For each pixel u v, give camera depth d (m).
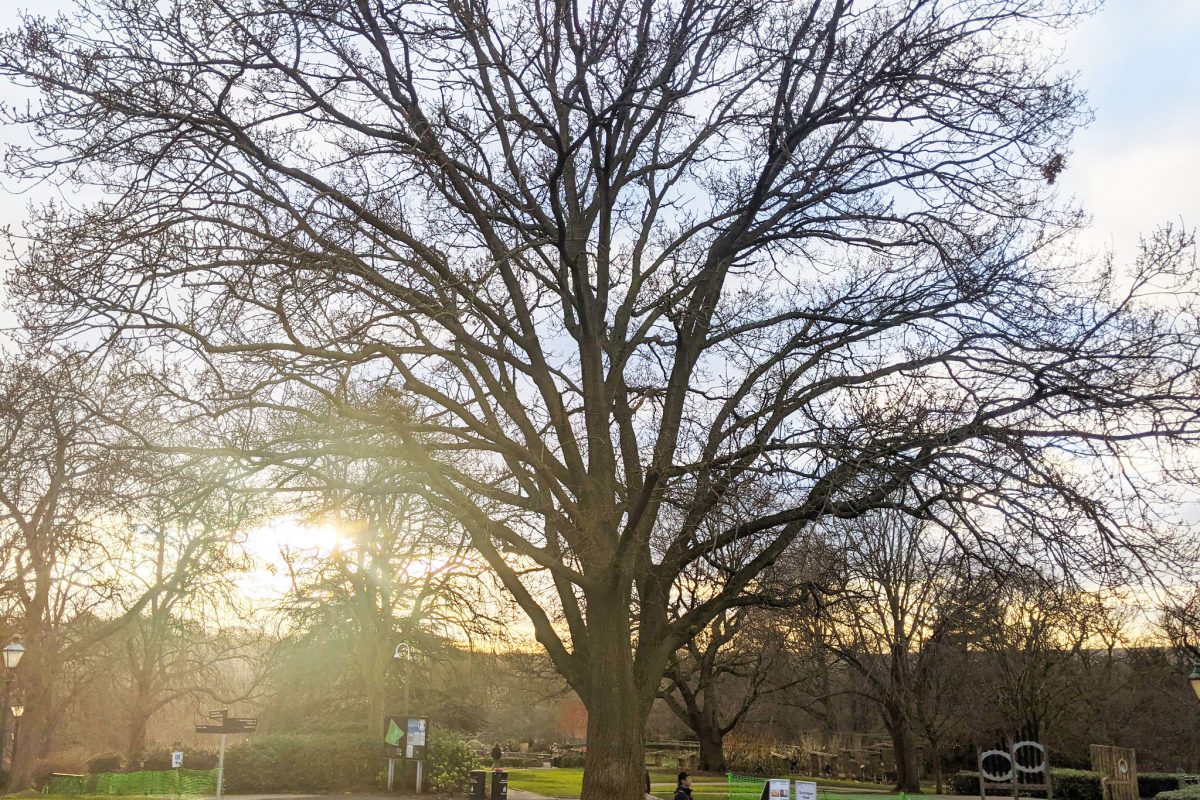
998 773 23.69
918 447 11.58
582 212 15.02
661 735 69.19
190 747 37.28
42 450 12.09
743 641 33.84
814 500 12.16
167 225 11.60
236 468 11.86
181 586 26.03
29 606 26.50
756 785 30.20
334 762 33.06
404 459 12.02
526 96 12.38
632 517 11.53
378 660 37.19
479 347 12.91
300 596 34.53
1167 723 45.12
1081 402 11.23
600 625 12.41
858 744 52.56
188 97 12.34
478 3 12.64
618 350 14.47
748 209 13.34
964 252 13.03
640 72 12.54
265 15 12.30
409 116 13.09
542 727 85.25
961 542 12.16
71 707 41.09
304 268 11.55
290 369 11.78
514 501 13.09
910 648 32.75
